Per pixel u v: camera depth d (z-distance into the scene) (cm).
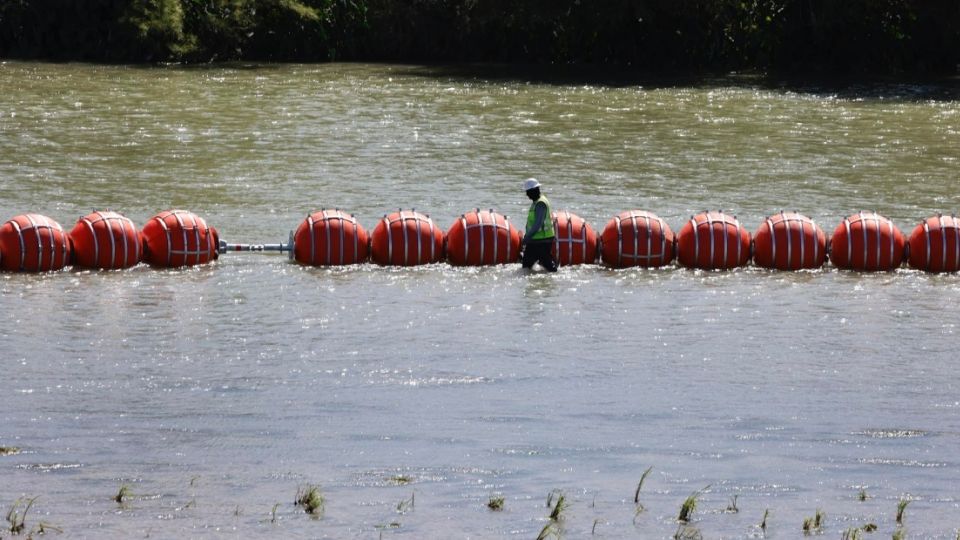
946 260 5628
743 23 15138
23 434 3244
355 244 5591
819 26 14450
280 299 4934
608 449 3167
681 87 13125
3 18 14912
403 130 9750
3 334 4334
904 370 4050
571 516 2644
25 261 5303
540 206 5506
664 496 2794
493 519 2619
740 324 4653
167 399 3612
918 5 14475
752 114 11006
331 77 13525
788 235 5653
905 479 2948
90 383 3775
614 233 5650
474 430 3331
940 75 14588
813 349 4312
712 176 7906
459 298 5003
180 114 10438
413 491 2805
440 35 15750
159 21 14738
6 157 8206
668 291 5188
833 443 3247
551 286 5250
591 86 13100
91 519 2584
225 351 4181
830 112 11175
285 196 7044
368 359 4109
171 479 2878
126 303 4822
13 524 2538
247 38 15412
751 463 3062
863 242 5653
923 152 8912
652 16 14712
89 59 14975
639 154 8756
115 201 6831
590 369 4022
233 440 3212
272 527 2555
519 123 10269
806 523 2592
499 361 4103
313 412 3494
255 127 9769
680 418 3478
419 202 6881
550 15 14988
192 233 5488
